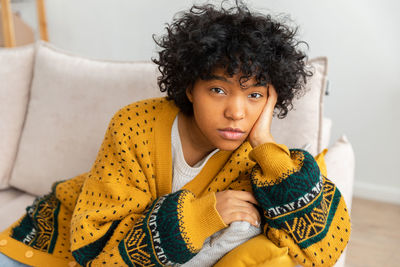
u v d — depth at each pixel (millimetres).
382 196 1919
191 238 628
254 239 652
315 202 624
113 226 713
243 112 615
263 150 659
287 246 624
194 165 779
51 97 1193
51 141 1182
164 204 657
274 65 619
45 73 1214
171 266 699
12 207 1165
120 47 2465
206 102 619
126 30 2400
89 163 1141
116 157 753
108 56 2523
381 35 1722
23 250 816
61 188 882
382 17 1699
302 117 981
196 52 596
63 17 2551
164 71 726
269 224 641
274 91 683
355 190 1974
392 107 1785
